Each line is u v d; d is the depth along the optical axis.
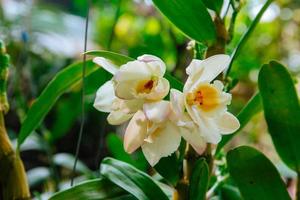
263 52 1.56
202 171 0.57
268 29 1.58
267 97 0.61
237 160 0.61
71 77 0.67
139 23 1.45
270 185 0.60
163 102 0.51
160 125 0.51
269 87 0.61
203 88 0.52
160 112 0.50
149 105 0.51
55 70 1.45
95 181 0.61
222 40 0.59
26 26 1.24
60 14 1.60
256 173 0.61
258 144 1.29
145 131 0.52
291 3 1.62
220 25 0.59
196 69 0.51
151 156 0.52
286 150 0.62
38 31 1.44
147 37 1.22
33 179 0.98
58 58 1.50
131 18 1.46
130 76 0.51
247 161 0.61
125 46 1.45
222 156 0.70
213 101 0.51
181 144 0.59
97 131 1.42
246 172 0.61
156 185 0.60
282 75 0.61
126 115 0.54
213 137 0.50
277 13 1.58
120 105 0.52
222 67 0.52
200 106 0.51
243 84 1.40
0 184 0.61
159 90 0.51
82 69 0.67
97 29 1.55
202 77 0.51
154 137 0.51
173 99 0.50
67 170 1.15
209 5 0.60
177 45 1.03
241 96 1.41
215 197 0.69
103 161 0.63
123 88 0.51
